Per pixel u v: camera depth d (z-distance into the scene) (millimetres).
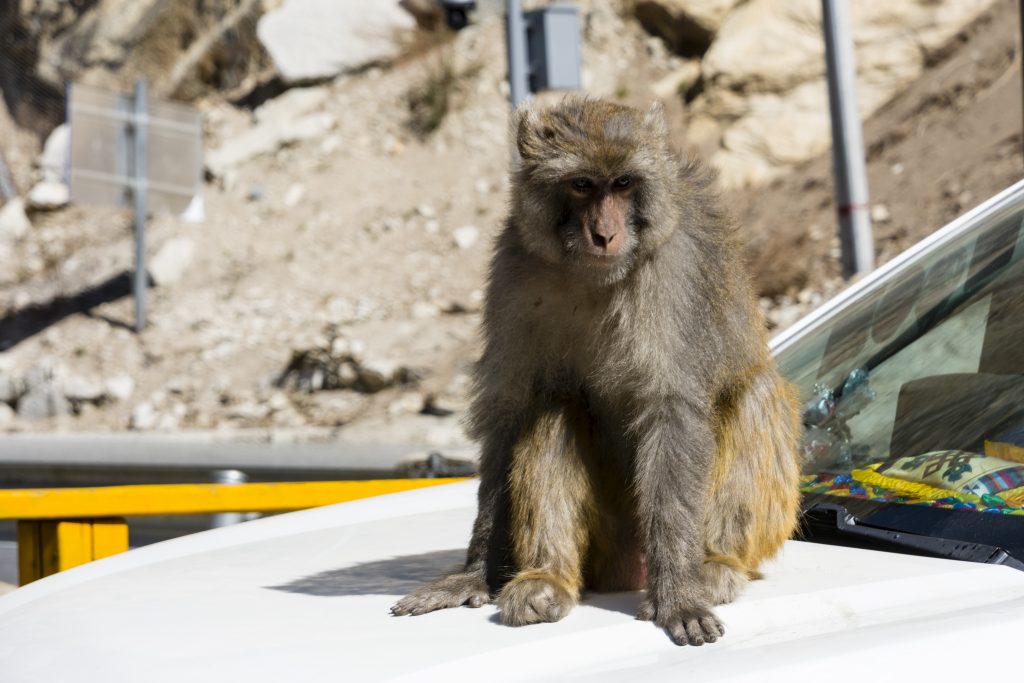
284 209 26359
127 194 23734
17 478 16062
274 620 3074
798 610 3008
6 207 28328
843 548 3568
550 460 3693
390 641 2838
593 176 3777
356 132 27750
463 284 23484
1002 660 2531
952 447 3742
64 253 26766
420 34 29047
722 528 3654
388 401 20688
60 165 28938
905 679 2465
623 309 3809
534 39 15141
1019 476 3498
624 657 2811
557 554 3592
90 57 31422
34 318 25016
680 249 3840
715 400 3777
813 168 23156
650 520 3531
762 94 24250
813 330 4633
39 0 31969
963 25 23875
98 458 17250
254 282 24594
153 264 25281
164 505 5742
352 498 6004
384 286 23797
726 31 25250
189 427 21016
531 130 3939
